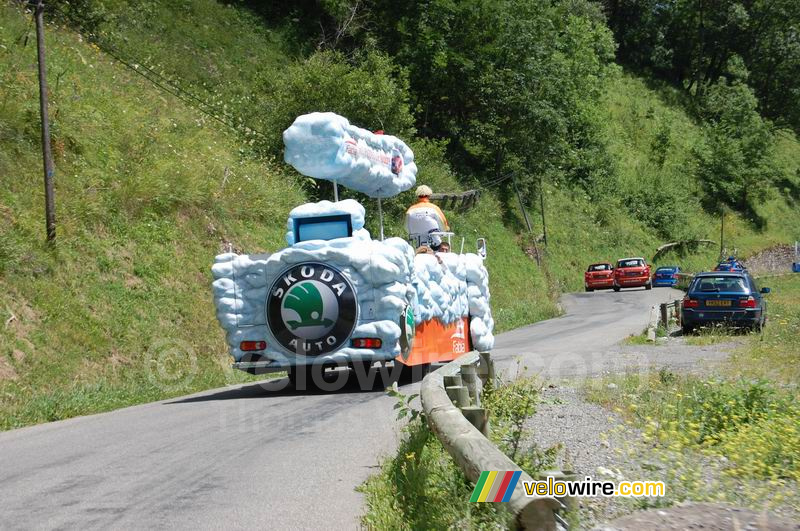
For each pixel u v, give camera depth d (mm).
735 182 75750
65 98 21375
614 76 77438
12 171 17609
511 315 30797
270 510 5711
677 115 83188
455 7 46156
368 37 42938
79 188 18688
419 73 45375
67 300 15633
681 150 77875
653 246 61750
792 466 6809
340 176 12570
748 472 6379
